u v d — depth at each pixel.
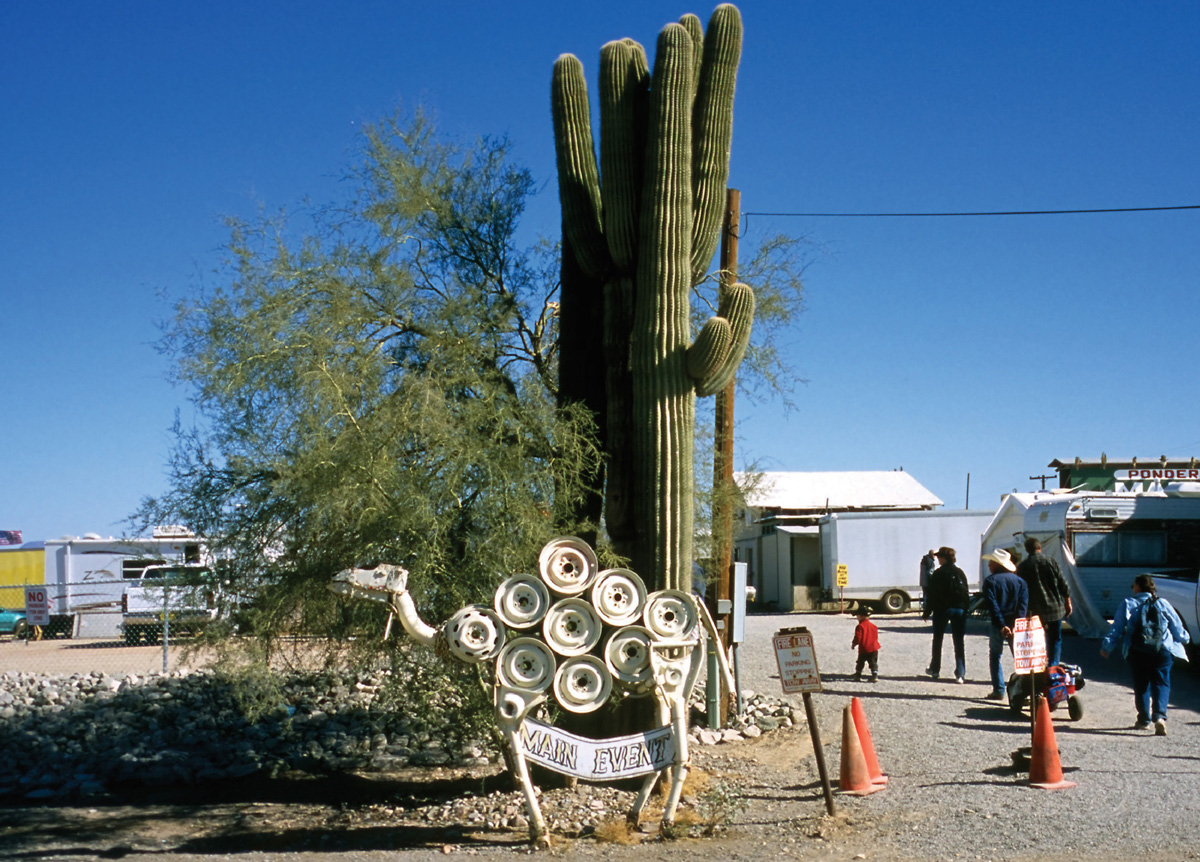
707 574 12.12
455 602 8.28
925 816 7.36
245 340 8.77
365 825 8.27
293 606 8.63
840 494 36.16
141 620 22.81
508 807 8.19
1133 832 6.75
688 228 8.42
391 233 9.59
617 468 8.73
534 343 10.27
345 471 7.88
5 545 27.14
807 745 10.09
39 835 8.53
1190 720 10.75
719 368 8.16
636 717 8.36
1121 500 19.02
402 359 9.22
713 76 9.08
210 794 9.96
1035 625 9.24
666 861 6.64
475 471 8.34
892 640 19.58
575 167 9.06
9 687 15.95
